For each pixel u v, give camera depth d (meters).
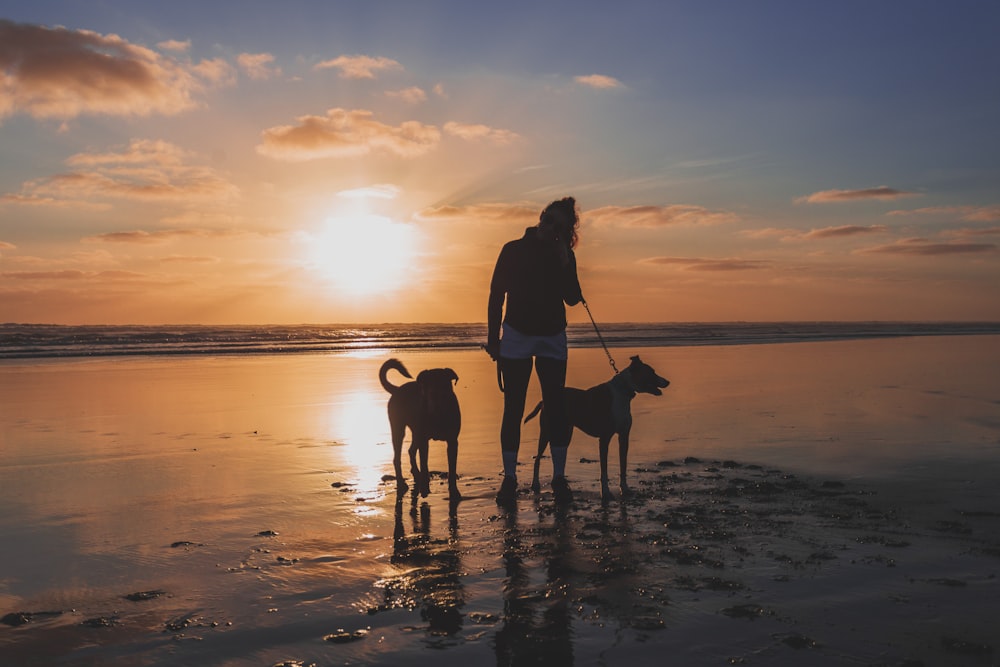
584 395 6.68
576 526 5.65
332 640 3.58
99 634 3.66
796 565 4.61
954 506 6.08
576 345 38.00
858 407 12.39
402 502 6.52
